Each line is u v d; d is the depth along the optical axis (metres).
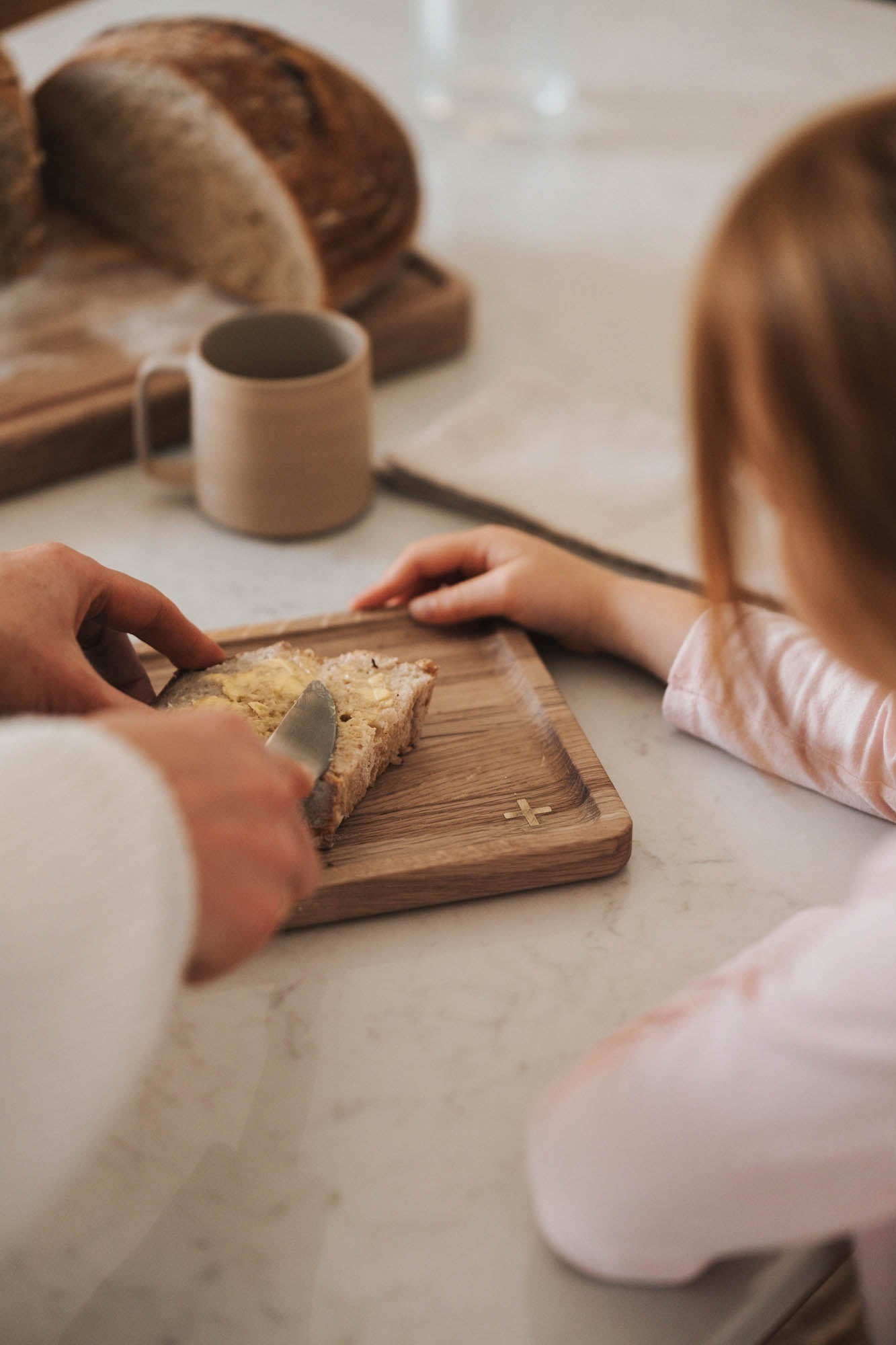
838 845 0.77
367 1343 0.51
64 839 0.39
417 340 1.29
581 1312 0.53
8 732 0.43
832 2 2.11
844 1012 0.43
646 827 0.78
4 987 0.38
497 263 1.48
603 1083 0.50
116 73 1.22
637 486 1.08
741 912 0.72
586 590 0.91
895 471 0.37
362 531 1.09
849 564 0.40
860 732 0.77
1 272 1.29
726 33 2.01
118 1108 0.41
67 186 1.39
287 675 0.80
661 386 1.28
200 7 2.01
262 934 0.45
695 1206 0.48
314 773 0.68
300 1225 0.56
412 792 0.77
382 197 1.24
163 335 1.23
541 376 1.22
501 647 0.90
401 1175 0.58
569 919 0.72
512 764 0.80
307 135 1.18
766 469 0.41
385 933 0.70
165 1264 0.54
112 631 0.78
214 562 1.04
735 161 1.68
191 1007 0.66
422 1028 0.65
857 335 0.36
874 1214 0.47
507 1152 0.59
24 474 1.10
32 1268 0.54
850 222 0.36
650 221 1.56
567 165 1.68
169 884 0.40
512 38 1.84
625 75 1.88
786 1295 0.54
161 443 1.17
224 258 1.28
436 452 1.12
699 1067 0.47
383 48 1.93
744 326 0.39
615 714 0.88
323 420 1.00
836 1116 0.44
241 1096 0.61
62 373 1.16
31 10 1.43
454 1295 0.53
